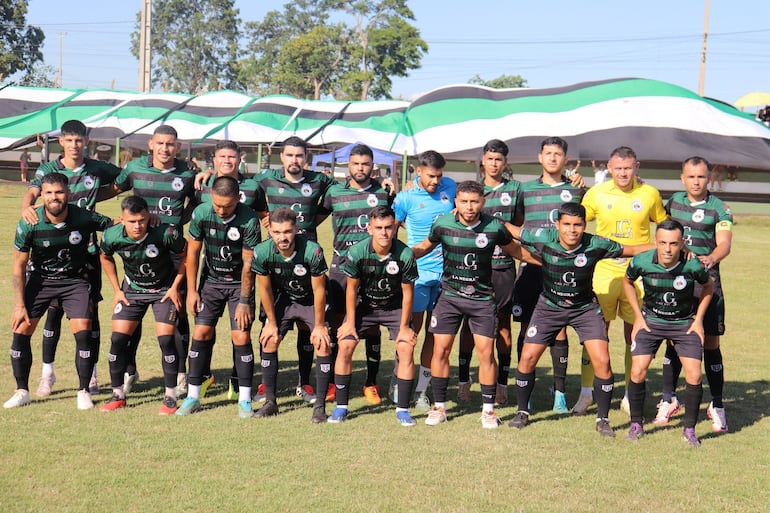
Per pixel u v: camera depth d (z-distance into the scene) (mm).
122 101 37156
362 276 5965
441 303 6000
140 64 38969
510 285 6711
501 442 5535
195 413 6043
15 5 67438
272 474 4734
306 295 6102
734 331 9727
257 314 9703
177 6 86812
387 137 32250
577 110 29703
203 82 88438
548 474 4879
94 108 36500
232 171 6543
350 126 33500
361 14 76188
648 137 27844
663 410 6160
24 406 6020
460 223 5887
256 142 32875
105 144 34594
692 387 5629
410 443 5438
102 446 5141
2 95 38344
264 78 88750
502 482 4715
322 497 4402
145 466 4801
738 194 32688
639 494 4602
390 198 6859
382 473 4809
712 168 32719
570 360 8203
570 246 5719
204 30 86688
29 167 36688
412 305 6020
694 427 5703
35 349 7664
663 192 32469
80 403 6035
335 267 6703
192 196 6785
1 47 67188
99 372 7188
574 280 5777
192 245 5988
